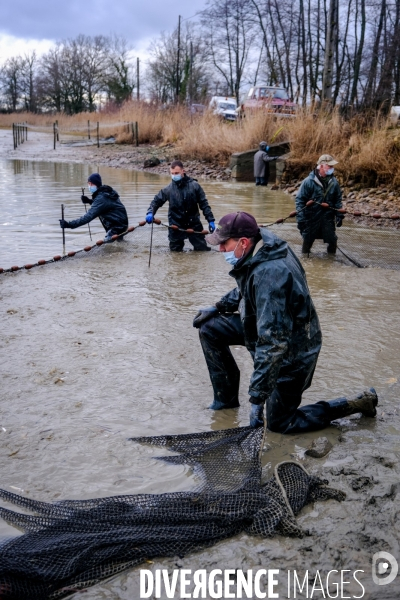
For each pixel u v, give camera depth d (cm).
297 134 1798
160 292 750
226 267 881
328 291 769
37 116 5750
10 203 1425
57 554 294
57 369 517
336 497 340
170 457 386
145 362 535
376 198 1422
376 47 3180
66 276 819
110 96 7356
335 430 424
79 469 376
